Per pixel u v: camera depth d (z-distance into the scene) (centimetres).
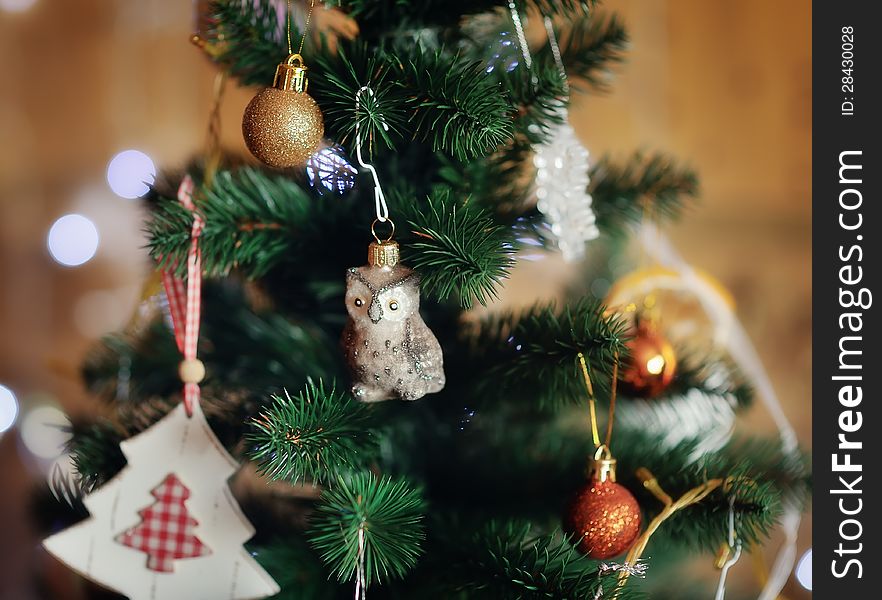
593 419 57
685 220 100
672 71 100
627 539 56
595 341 55
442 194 56
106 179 116
